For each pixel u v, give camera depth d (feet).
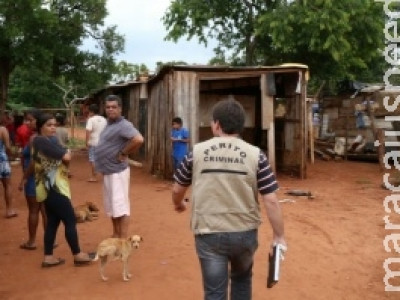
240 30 80.02
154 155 49.52
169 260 21.75
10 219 29.45
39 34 84.02
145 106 57.82
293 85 47.75
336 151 67.31
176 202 13.26
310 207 33.68
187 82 44.24
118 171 21.29
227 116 12.17
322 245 24.45
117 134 21.06
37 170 20.08
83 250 23.18
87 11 94.48
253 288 18.60
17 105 153.07
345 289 18.84
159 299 17.38
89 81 98.43
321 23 64.95
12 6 75.77
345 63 73.41
